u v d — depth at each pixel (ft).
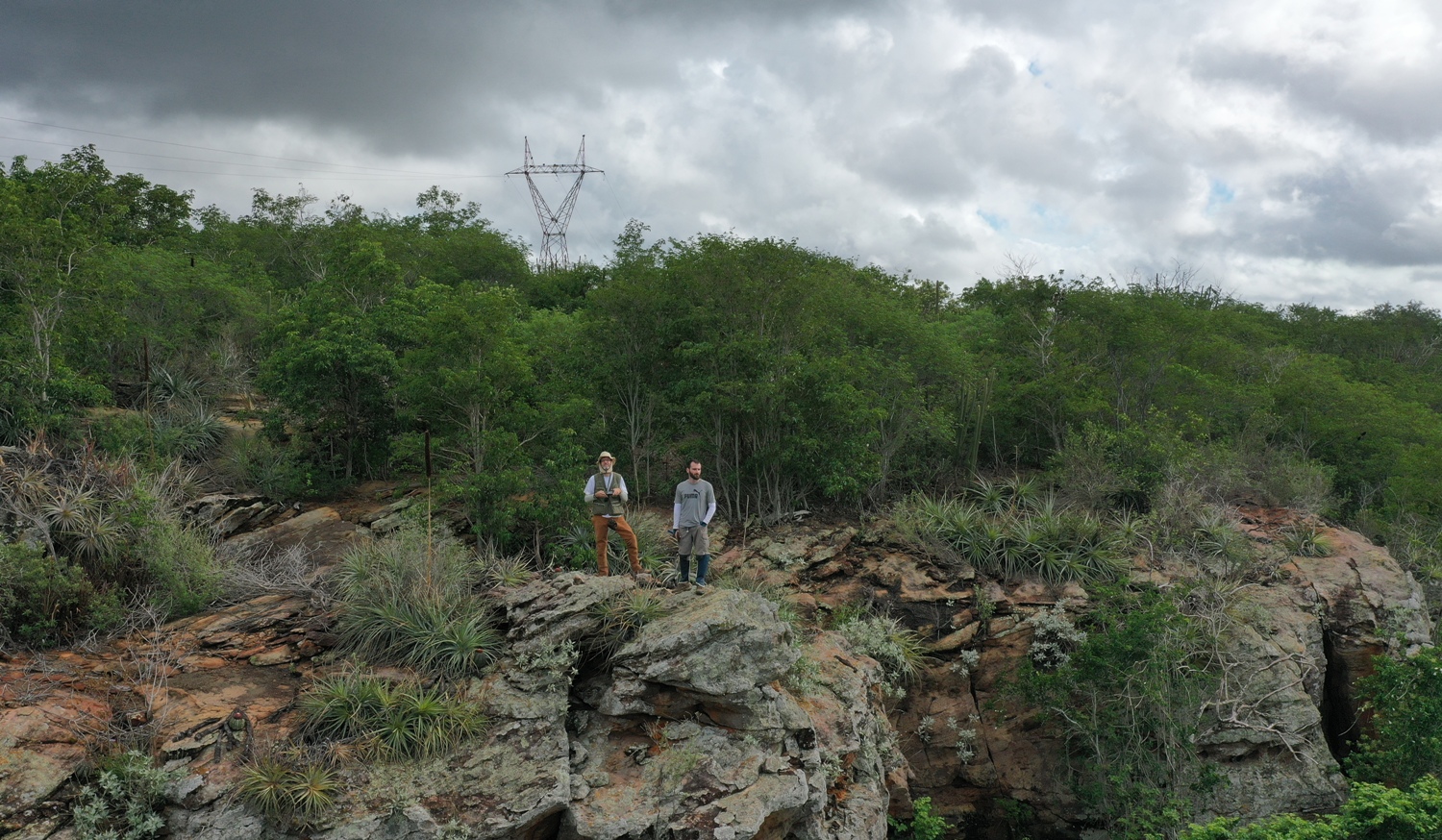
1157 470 57.77
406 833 24.16
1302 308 133.28
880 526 53.93
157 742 25.64
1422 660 39.63
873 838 31.71
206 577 37.24
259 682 29.58
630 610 31.83
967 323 88.07
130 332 63.82
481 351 49.62
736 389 52.80
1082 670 43.52
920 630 48.32
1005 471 65.98
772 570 49.16
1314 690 46.68
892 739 40.16
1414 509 66.54
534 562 45.78
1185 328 71.20
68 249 52.44
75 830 22.72
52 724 25.36
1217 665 44.39
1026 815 46.01
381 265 58.95
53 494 37.27
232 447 56.18
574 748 28.40
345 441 58.39
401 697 28.43
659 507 55.06
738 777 27.63
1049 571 50.85
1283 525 57.62
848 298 65.87
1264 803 42.29
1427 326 131.34
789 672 34.73
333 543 45.65
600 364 57.26
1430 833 26.73
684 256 57.00
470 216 126.11
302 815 23.95
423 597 33.12
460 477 47.85
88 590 33.14
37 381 47.60
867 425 56.80
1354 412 79.41
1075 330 70.79
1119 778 41.60
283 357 54.39
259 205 108.37
